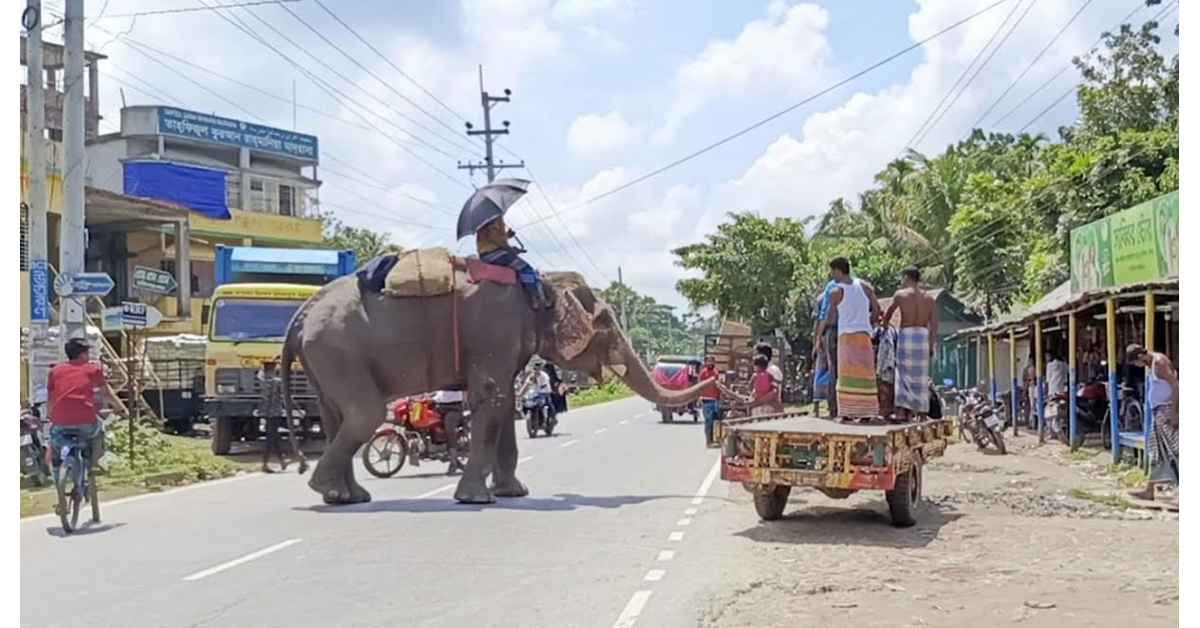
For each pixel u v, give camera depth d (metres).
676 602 8.25
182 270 33.25
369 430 14.31
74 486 12.09
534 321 14.89
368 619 7.74
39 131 16.62
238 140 46.25
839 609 7.98
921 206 45.00
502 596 8.48
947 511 13.16
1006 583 8.91
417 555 10.28
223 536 11.49
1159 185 27.80
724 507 13.66
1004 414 28.69
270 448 19.23
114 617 7.84
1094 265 22.02
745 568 9.59
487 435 14.30
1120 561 9.89
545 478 17.31
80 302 16.91
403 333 14.30
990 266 40.28
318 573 9.42
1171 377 13.95
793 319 46.41
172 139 44.25
